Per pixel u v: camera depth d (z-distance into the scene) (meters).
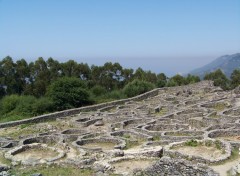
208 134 37.69
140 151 28.62
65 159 30.50
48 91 77.38
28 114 68.81
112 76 125.00
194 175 20.12
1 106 78.25
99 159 28.92
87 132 45.12
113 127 46.94
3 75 108.12
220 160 25.59
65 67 117.50
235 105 57.25
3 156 32.91
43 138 42.38
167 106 62.31
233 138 37.09
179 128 44.22
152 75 123.88
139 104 70.38
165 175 21.12
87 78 121.12
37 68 113.44
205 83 101.19
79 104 74.38
